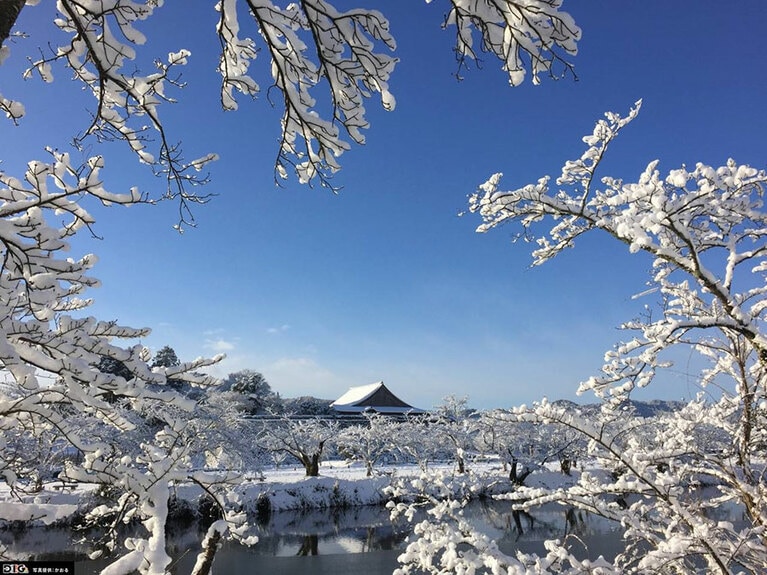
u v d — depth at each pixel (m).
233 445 21.52
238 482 5.08
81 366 3.62
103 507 5.48
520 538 17.23
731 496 4.62
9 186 3.72
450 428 30.34
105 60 3.41
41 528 13.96
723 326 4.27
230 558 17.41
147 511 4.02
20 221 3.27
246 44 4.14
